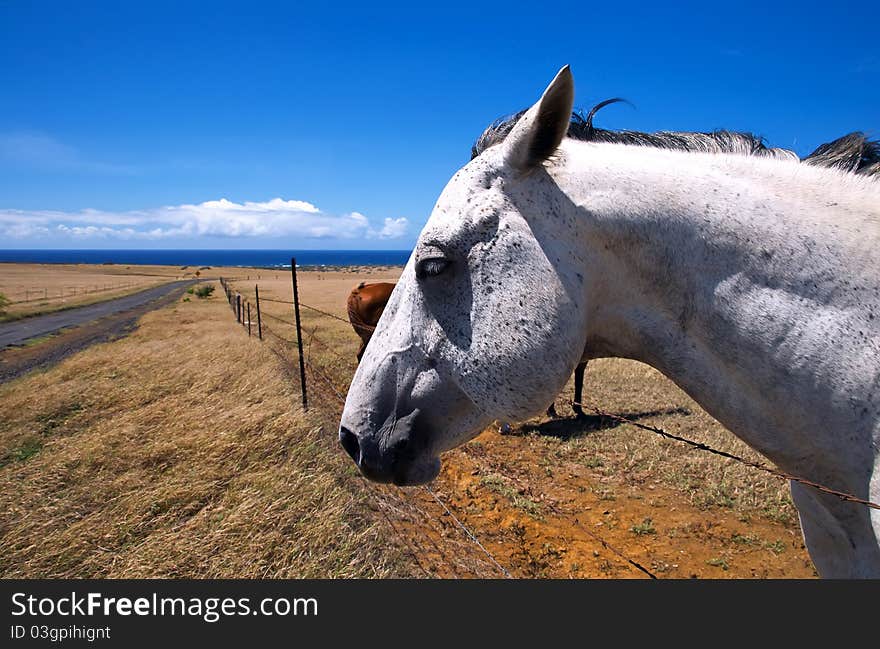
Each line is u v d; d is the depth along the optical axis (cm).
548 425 701
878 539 128
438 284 152
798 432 140
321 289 4200
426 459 161
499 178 150
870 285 132
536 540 427
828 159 160
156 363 1059
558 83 133
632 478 539
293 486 463
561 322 145
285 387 788
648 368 1009
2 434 676
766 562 390
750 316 138
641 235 147
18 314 2506
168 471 530
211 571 357
